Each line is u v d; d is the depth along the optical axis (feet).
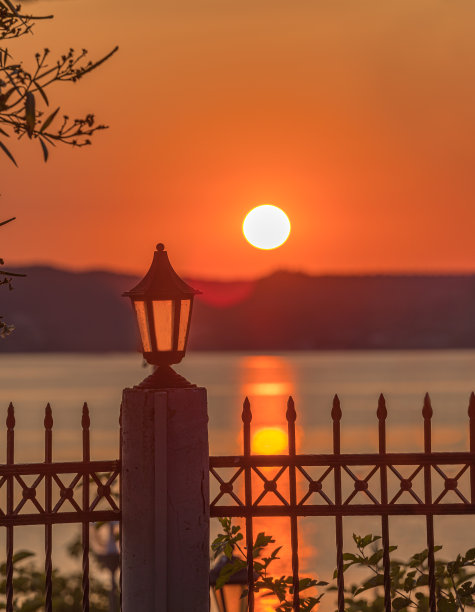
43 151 30.91
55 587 100.48
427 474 39.22
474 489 39.09
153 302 38.99
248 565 39.58
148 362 40.27
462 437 618.03
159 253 39.99
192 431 39.27
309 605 43.19
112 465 39.45
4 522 37.68
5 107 31.14
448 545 243.40
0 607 60.34
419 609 43.11
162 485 38.81
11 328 34.40
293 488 39.47
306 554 223.51
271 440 608.60
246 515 39.50
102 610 97.40
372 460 39.19
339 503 39.32
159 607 38.81
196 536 39.19
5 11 32.89
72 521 38.63
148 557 38.88
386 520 39.42
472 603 42.45
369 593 118.62
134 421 39.22
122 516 39.42
